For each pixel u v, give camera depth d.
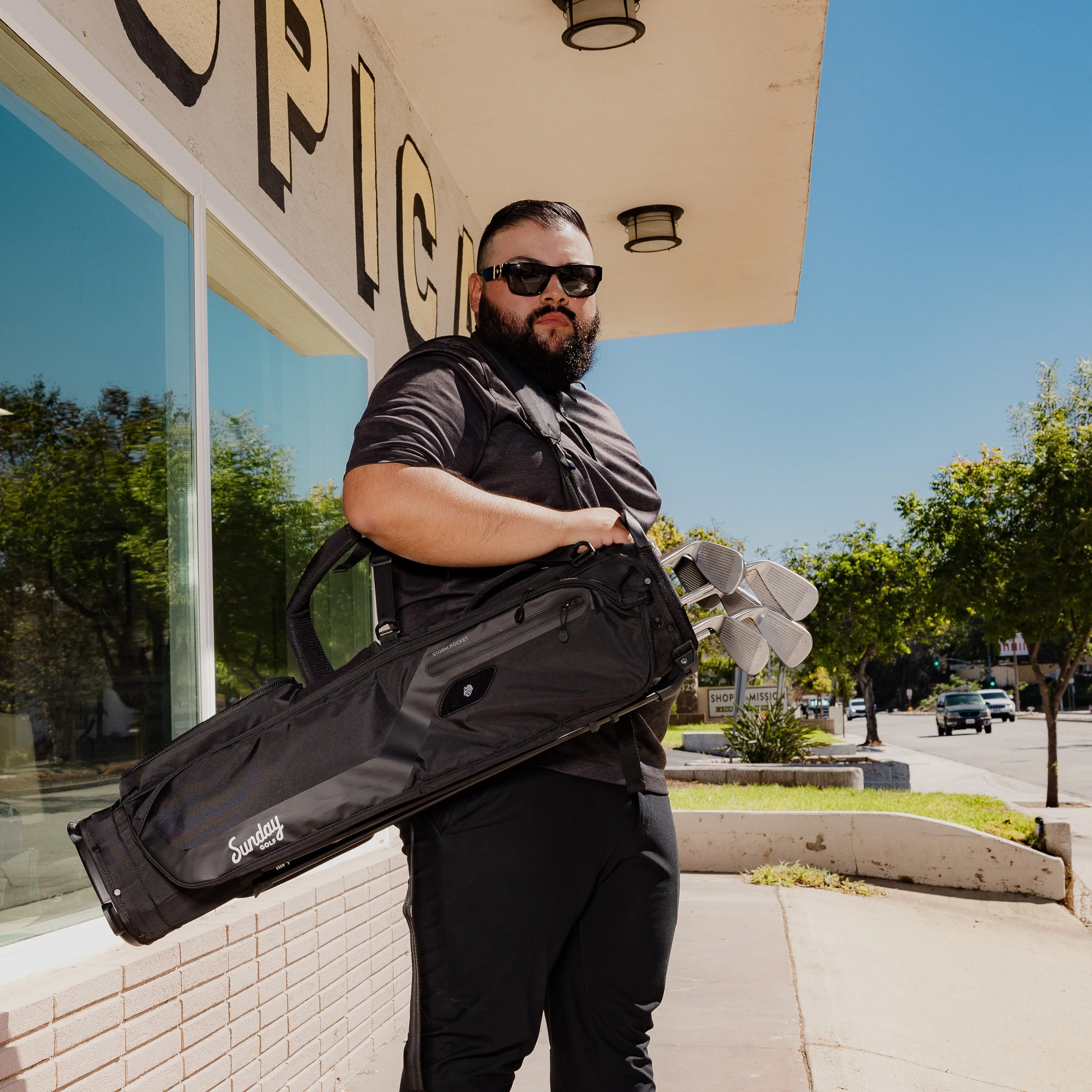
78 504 2.58
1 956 2.21
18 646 2.36
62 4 2.45
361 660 1.55
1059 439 15.77
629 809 1.68
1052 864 7.39
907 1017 4.54
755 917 6.27
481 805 1.58
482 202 7.12
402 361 1.71
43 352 2.46
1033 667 15.63
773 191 7.09
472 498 1.52
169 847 1.44
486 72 5.46
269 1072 3.14
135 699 2.76
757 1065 3.74
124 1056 2.40
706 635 1.68
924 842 7.66
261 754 1.48
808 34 5.29
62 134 2.52
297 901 3.41
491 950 1.58
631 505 1.91
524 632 1.49
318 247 4.12
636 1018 1.75
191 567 3.05
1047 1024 4.62
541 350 1.86
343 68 4.53
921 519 16.98
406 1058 1.68
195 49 3.13
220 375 3.37
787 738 16.73
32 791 2.36
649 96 5.83
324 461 4.27
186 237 3.07
